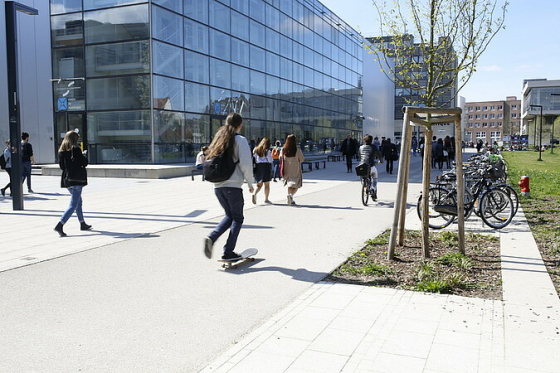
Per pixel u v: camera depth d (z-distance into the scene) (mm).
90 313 4383
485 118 164125
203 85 24844
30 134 25344
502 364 3283
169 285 5227
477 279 5320
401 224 7020
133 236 7973
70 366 3348
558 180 18219
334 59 43500
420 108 6266
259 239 7695
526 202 11812
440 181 9109
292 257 6461
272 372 3209
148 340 3787
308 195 14195
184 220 9602
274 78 32156
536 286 4996
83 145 22938
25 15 24875
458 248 6688
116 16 21844
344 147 24719
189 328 4027
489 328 3906
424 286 4961
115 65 22078
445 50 9195
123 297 4832
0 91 25016
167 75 22297
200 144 24750
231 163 5672
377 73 59906
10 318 4266
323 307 4449
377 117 60500
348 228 8672
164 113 22203
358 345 3615
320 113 40281
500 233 7934
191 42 23875
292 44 34812
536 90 94750
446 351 3490
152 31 21344
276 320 4141
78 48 22750
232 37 27297
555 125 77562
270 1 31500
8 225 9148
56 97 23297
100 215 10312
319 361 3357
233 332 3943
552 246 6844
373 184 11984
